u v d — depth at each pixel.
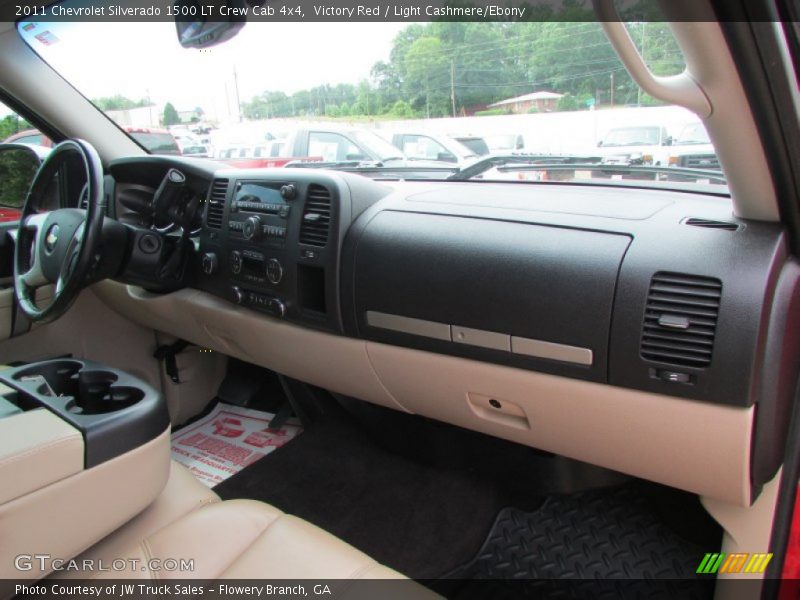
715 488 1.05
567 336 1.08
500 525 1.59
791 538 1.11
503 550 1.51
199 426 2.22
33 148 1.91
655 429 1.04
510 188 1.56
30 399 1.13
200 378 2.28
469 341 1.22
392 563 1.50
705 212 1.15
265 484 1.85
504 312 1.15
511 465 1.68
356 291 1.37
